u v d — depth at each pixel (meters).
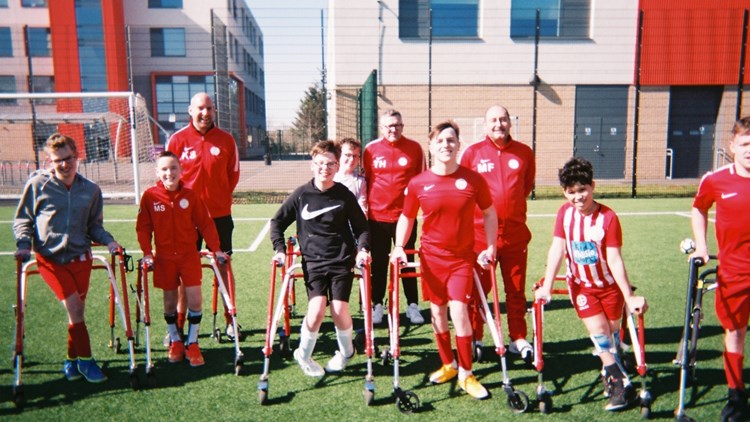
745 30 13.72
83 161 20.31
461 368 3.47
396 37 16.73
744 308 3.05
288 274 3.70
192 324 4.04
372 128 14.21
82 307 3.70
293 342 4.41
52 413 3.23
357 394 3.47
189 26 31.33
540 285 3.49
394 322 3.38
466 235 3.45
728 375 3.10
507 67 17.19
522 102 17.38
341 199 3.70
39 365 3.94
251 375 3.79
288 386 3.60
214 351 4.26
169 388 3.58
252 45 44.38
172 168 3.84
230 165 4.79
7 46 28.47
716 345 4.20
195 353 3.97
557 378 3.67
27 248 3.48
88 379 3.67
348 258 3.69
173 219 3.92
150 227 3.98
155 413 3.22
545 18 17.16
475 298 3.99
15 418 3.16
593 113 17.62
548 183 17.50
